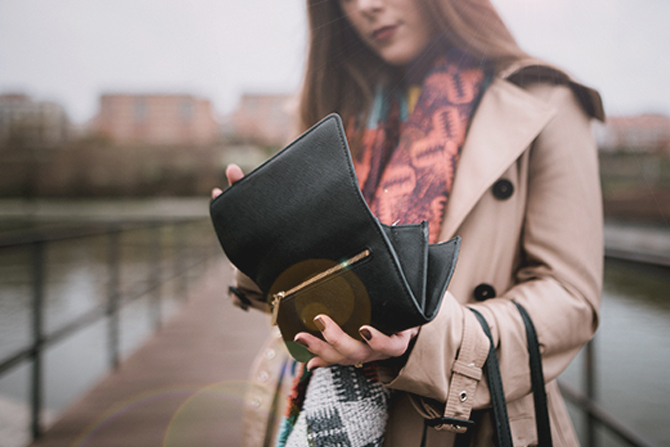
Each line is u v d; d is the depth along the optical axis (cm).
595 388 167
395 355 52
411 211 61
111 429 203
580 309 61
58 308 557
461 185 61
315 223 50
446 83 61
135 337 419
